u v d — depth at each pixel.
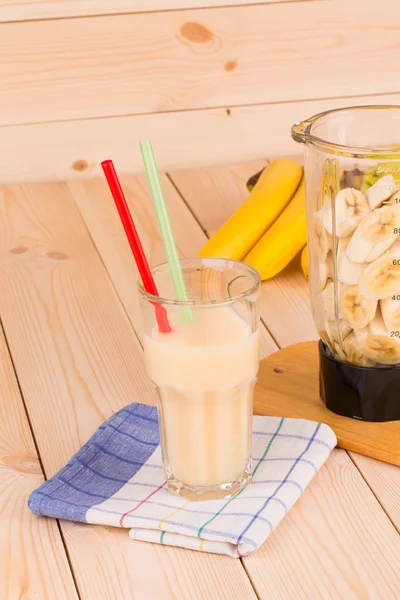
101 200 1.77
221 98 1.96
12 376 1.32
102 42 1.87
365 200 1.15
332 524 1.09
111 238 1.64
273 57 1.95
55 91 1.89
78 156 1.94
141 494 1.11
